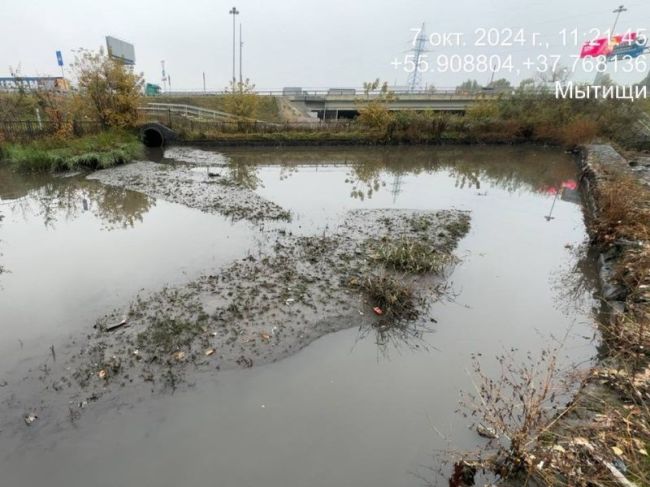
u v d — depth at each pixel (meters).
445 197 11.91
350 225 8.74
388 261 6.54
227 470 2.91
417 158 20.69
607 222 7.18
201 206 9.98
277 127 24.02
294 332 4.64
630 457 2.53
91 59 19.33
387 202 11.12
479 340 4.67
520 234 8.58
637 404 3.08
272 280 5.87
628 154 18.67
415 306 5.33
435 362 4.24
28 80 25.53
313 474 2.89
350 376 3.97
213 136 22.05
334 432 3.27
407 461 3.01
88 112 19.73
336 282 5.86
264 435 3.22
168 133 21.41
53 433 3.21
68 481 2.83
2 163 13.83
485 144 25.27
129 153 16.52
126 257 6.73
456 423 3.38
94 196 10.90
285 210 9.79
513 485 2.65
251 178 14.12
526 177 15.48
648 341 3.74
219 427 3.29
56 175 13.05
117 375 3.86
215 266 6.36
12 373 3.87
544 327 5.02
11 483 2.82
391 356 4.32
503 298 5.72
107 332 4.54
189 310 5.00
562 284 6.23
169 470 2.91
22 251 7.01
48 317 4.88
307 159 19.78
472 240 8.05
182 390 3.70
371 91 29.34
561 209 10.73
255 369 4.02
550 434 2.90
